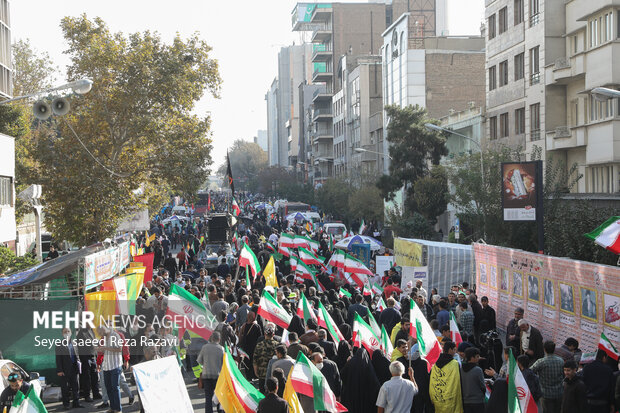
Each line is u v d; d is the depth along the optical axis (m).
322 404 10.40
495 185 31.36
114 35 34.59
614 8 32.97
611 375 11.56
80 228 34.09
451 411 11.02
